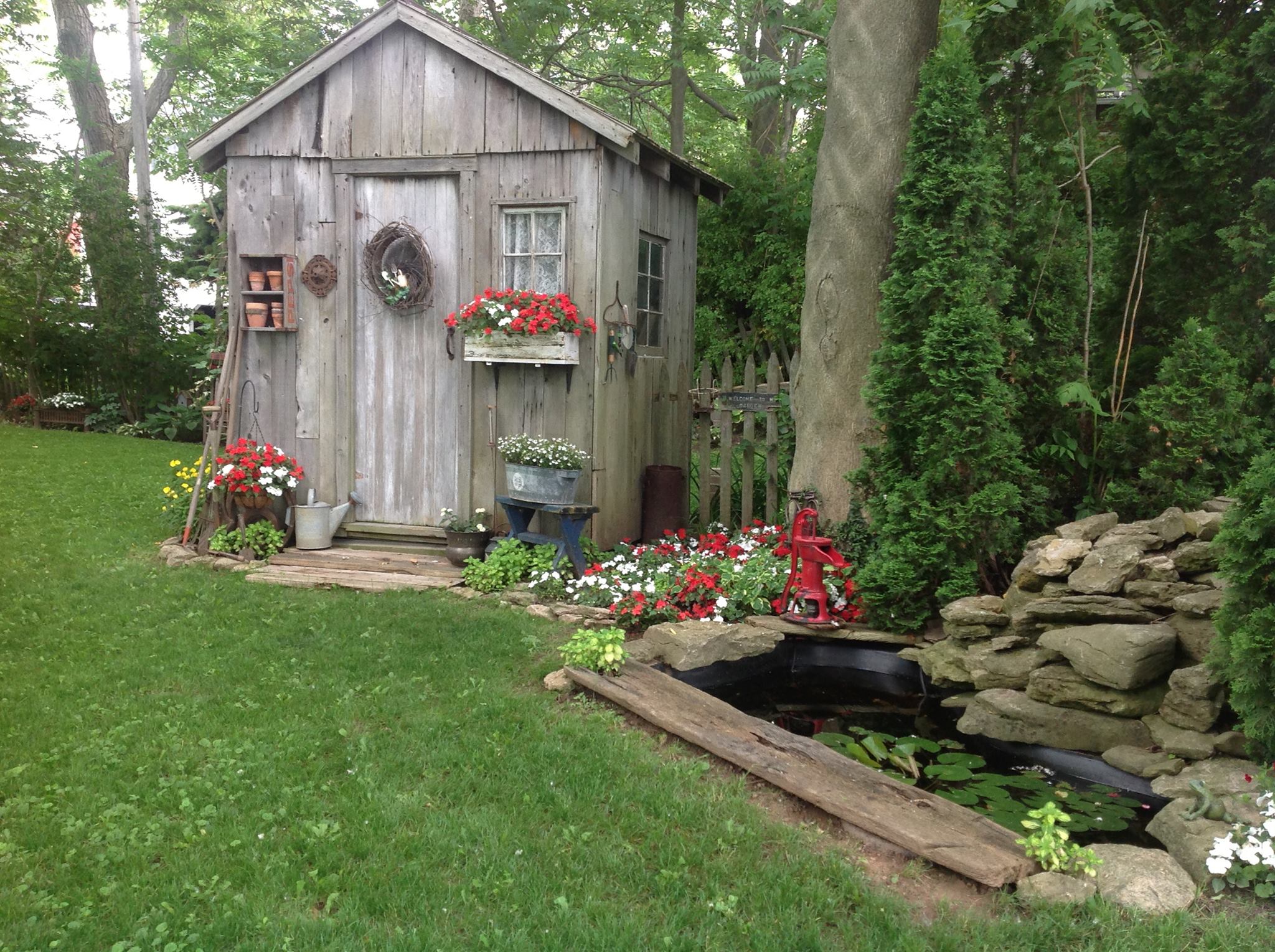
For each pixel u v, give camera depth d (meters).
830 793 3.45
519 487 6.56
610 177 6.85
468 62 6.93
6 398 16.80
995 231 5.53
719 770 3.81
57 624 5.43
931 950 2.65
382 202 7.27
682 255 8.47
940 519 5.25
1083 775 4.08
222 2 19.36
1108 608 4.29
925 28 6.33
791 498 5.98
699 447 7.77
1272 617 3.25
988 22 6.29
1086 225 6.24
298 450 7.47
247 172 7.41
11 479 10.14
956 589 5.24
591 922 2.74
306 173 7.30
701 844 3.17
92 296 16.78
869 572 5.42
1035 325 5.99
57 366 16.53
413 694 4.47
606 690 4.40
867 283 6.37
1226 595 3.47
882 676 5.40
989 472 5.28
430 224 7.19
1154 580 4.29
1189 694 3.84
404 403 7.34
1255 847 2.98
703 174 8.27
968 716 4.50
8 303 15.85
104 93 20.88
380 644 5.23
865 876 3.04
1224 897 2.92
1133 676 3.97
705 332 11.10
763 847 3.22
